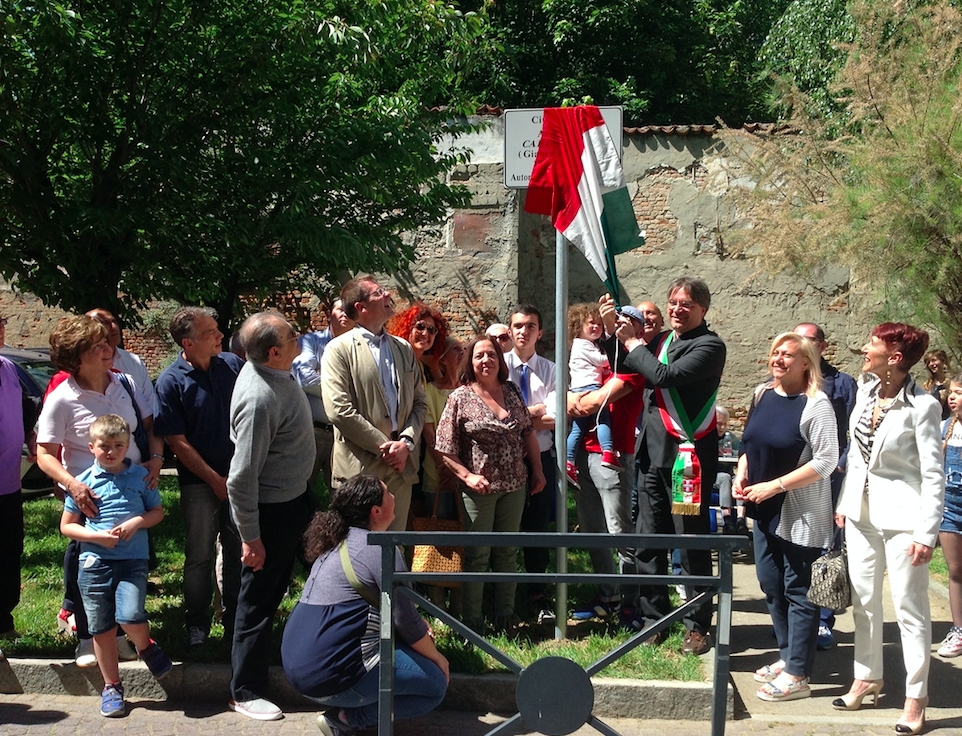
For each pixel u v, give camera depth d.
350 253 9.59
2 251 8.50
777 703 4.98
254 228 9.53
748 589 7.32
